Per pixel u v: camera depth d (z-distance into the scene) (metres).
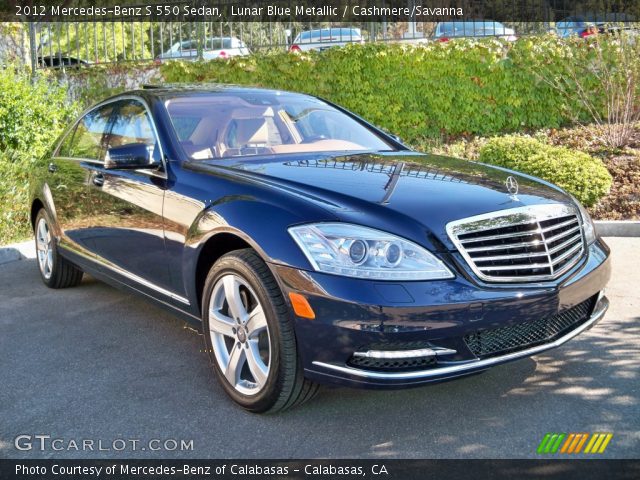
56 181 5.28
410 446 2.97
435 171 3.77
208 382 3.73
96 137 5.05
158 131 4.20
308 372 3.03
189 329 4.63
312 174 3.61
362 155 4.24
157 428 3.21
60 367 3.99
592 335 4.23
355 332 2.87
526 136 10.49
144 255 4.12
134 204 4.15
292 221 3.11
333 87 11.45
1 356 4.19
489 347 3.07
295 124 4.61
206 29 12.54
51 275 5.59
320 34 12.01
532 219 3.21
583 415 3.19
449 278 2.95
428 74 11.15
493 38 10.97
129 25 13.36
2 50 13.28
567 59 10.79
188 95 4.61
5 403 3.52
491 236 3.08
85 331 4.62
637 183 8.27
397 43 11.19
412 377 2.89
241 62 11.85
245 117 4.47
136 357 4.12
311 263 2.98
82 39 13.82
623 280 5.45
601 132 10.09
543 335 3.24
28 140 8.83
